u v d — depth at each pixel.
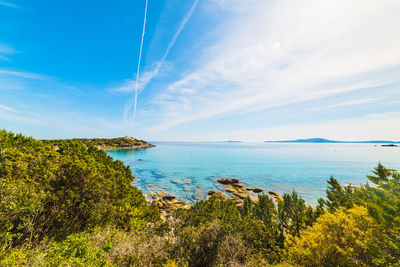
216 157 112.06
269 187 44.12
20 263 4.31
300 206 15.36
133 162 84.12
